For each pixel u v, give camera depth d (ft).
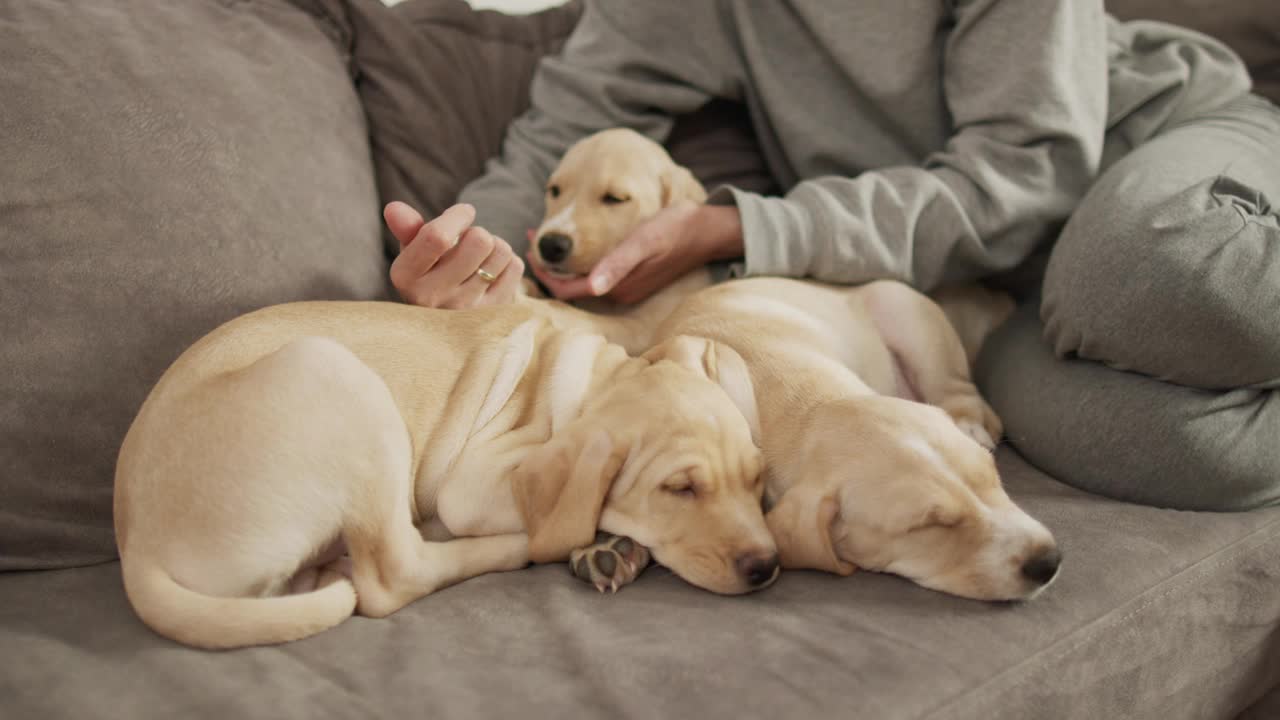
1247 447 5.10
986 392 7.01
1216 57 7.98
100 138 5.37
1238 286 5.04
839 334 6.72
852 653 3.83
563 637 3.99
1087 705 4.24
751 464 5.03
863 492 4.74
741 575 4.46
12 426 4.82
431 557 4.66
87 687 3.56
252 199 5.84
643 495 4.85
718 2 8.53
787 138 8.30
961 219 6.99
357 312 5.39
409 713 3.46
